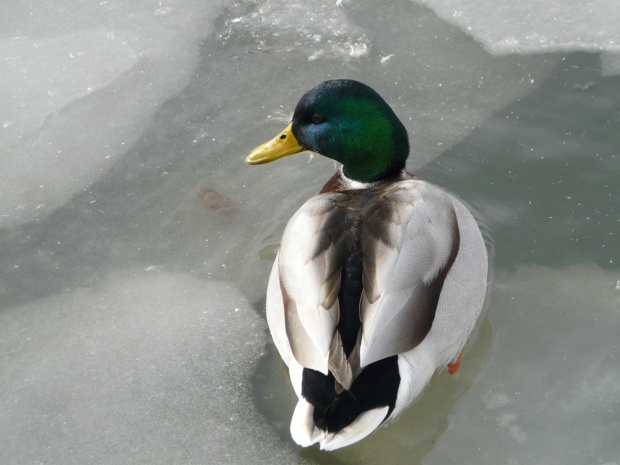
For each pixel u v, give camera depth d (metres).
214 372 4.97
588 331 4.96
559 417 4.55
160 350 5.12
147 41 7.59
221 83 7.15
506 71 6.91
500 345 4.95
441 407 4.70
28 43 7.60
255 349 5.09
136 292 5.51
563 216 5.65
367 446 4.55
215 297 5.44
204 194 6.17
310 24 7.67
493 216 5.70
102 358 5.11
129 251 5.80
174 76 7.25
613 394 4.62
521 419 4.57
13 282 5.64
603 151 6.07
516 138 6.28
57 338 5.25
